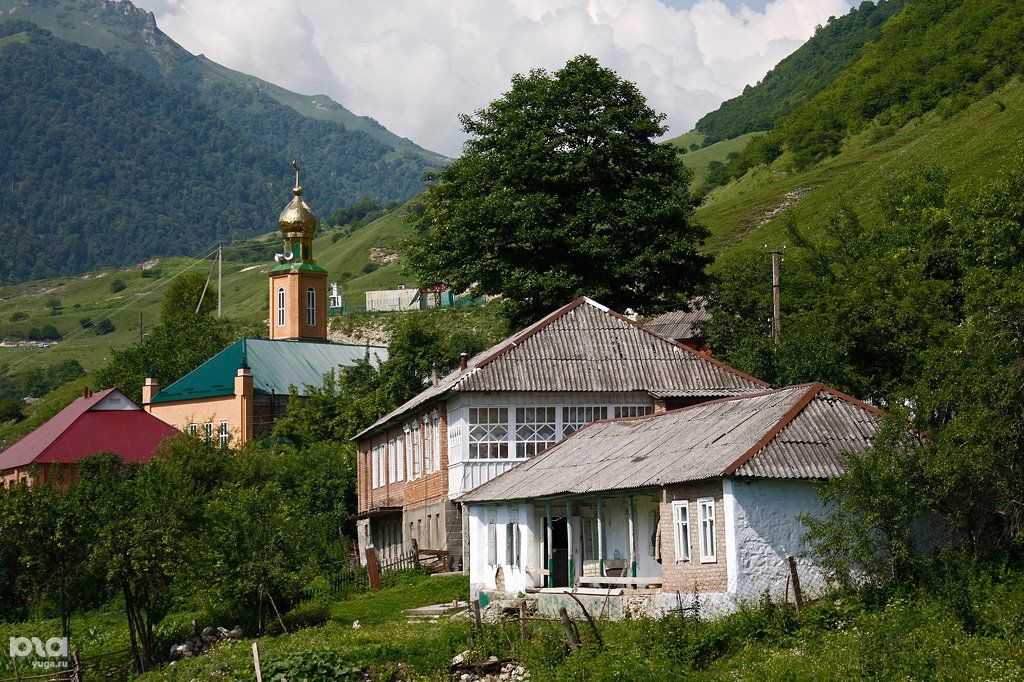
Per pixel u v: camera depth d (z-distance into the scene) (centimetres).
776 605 2664
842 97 18012
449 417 4622
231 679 2958
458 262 6016
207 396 8906
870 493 2616
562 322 4703
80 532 3822
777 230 11506
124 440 7650
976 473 2595
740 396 3397
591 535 3703
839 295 5178
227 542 3891
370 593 4441
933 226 5300
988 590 2423
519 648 2809
